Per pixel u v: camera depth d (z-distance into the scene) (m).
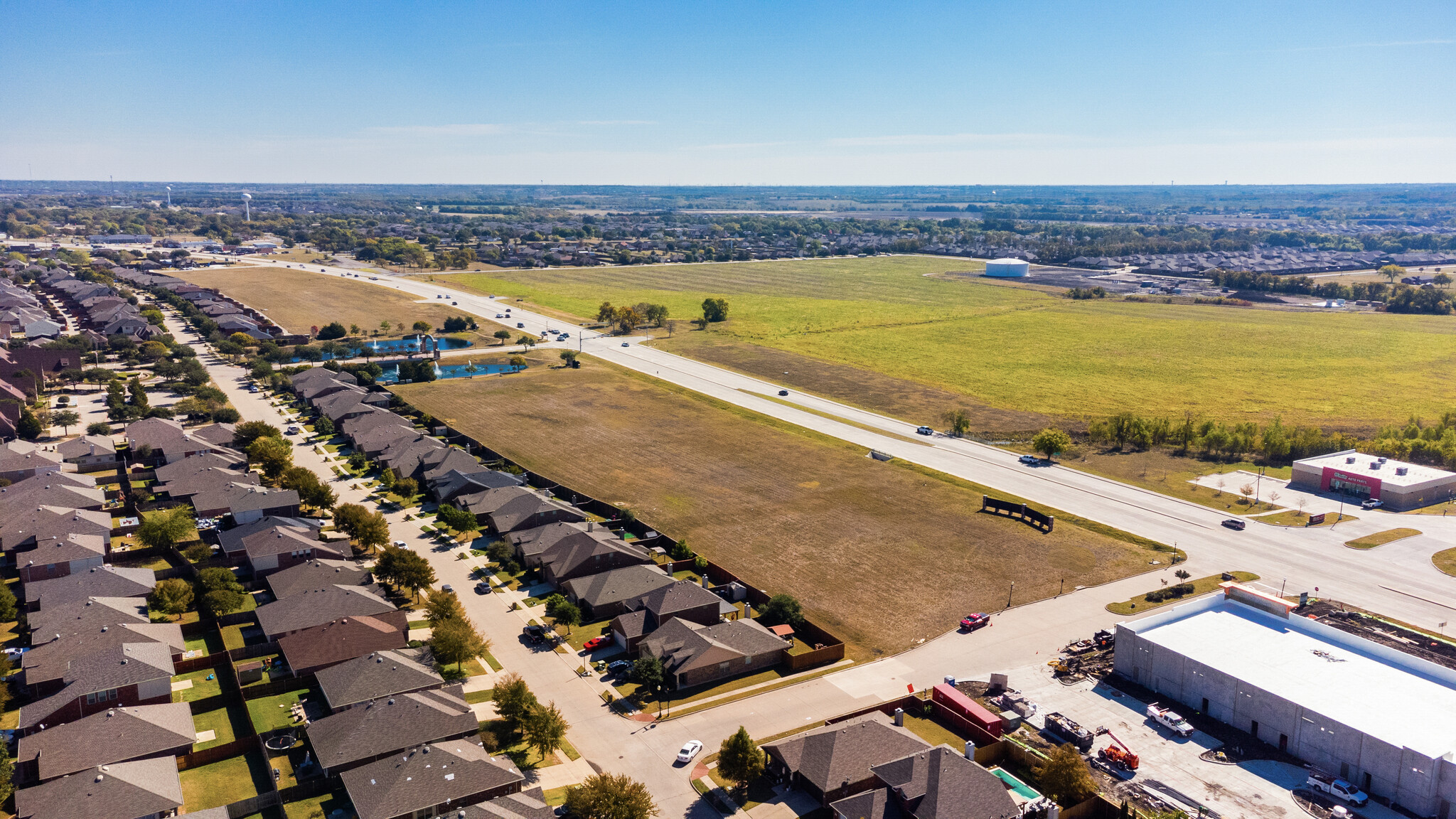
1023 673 93.19
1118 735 82.81
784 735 80.94
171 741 74.00
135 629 91.00
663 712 84.88
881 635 100.69
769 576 115.19
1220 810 71.94
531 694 79.00
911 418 197.62
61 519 116.75
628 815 64.88
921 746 76.00
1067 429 189.75
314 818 67.88
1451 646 97.12
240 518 124.25
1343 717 77.94
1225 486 154.25
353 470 154.25
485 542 124.44
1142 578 116.19
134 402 186.50
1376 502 143.12
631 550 114.69
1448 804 70.19
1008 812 68.06
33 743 72.19
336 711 79.50
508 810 65.62
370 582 105.94
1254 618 98.62
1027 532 131.50
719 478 154.25
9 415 165.75
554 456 165.38
